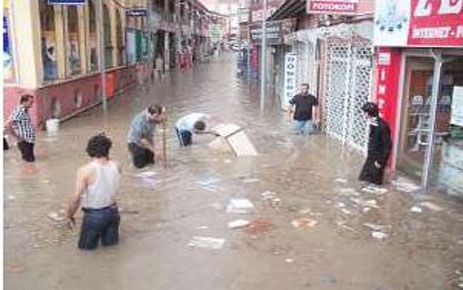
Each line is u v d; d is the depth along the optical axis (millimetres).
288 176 10797
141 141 11328
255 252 6957
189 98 26172
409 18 9797
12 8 15656
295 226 7914
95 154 6758
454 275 6340
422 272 6414
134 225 7922
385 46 10883
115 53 27922
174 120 18516
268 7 33250
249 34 40094
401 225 7980
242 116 19797
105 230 7012
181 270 6422
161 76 41500
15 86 16016
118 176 7066
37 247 7086
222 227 7871
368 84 12430
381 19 10945
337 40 14570
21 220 8133
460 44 8195
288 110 19438
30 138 11805
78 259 6711
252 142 14461
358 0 13078
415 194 9492
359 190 9773
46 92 16922
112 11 27047
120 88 29234
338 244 7246
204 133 13969
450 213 8516
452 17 8391
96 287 6000
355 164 11844
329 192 9648
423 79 10812
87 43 21828
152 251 6969
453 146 9531
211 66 62000
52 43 17875
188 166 11594
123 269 6438
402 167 11094
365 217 8320
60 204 8930
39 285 6043
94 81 22906
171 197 9336
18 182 10305
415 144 11109
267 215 8422
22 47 15859
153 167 11469
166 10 54094
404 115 10961
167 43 54188
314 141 14625
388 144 9930
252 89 31328
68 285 6043
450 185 9602
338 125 14812
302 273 6352
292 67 20406
